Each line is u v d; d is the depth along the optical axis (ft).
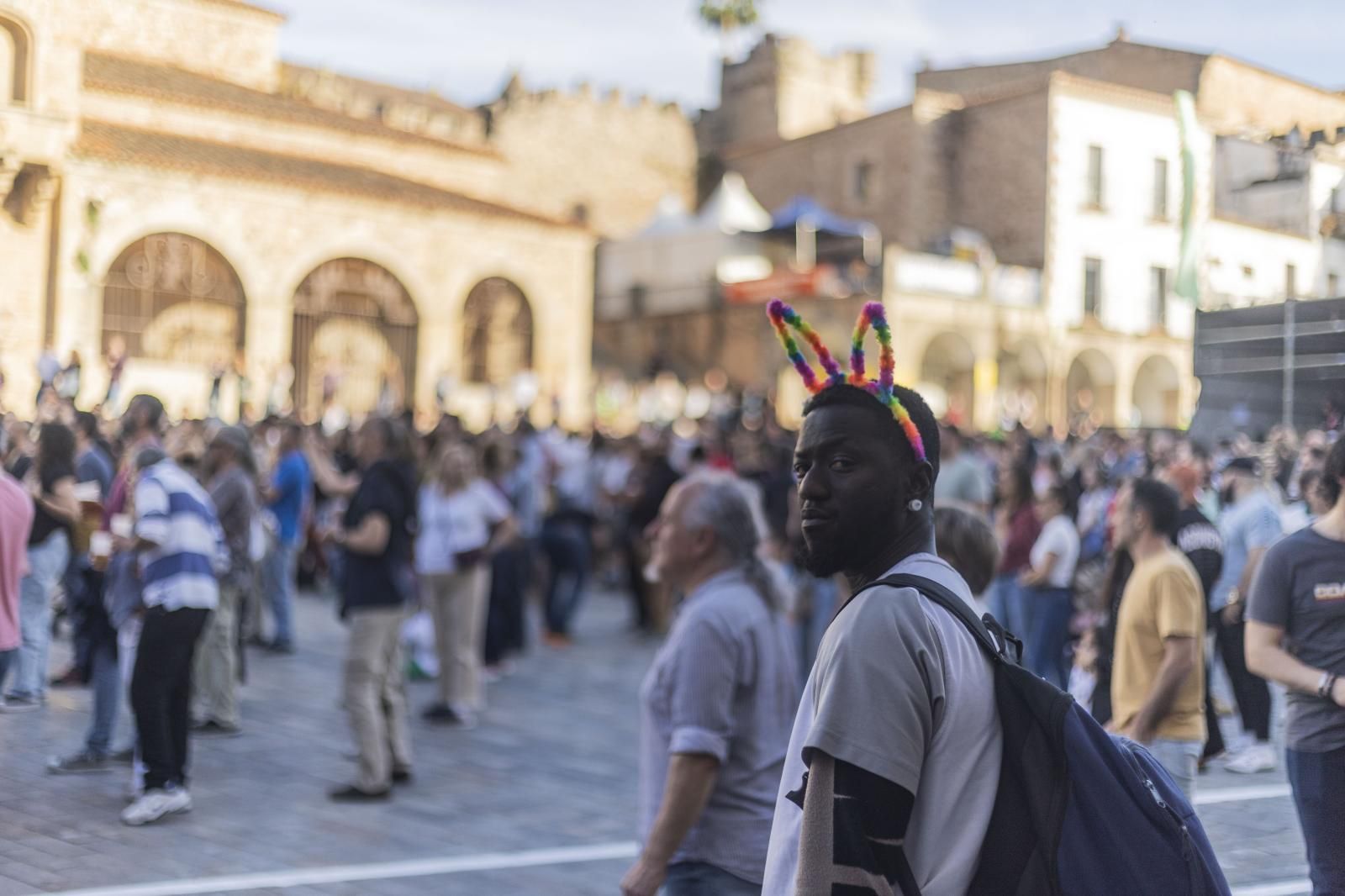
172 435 27.94
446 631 30.40
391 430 23.90
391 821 21.61
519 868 19.19
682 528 12.62
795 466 6.83
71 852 18.72
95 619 23.52
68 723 25.91
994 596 31.17
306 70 127.85
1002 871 5.99
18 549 20.63
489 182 114.83
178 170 80.12
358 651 23.16
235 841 19.95
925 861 5.99
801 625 31.86
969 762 6.07
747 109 164.66
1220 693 27.78
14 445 26.27
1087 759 6.12
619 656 41.27
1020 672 6.24
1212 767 17.51
